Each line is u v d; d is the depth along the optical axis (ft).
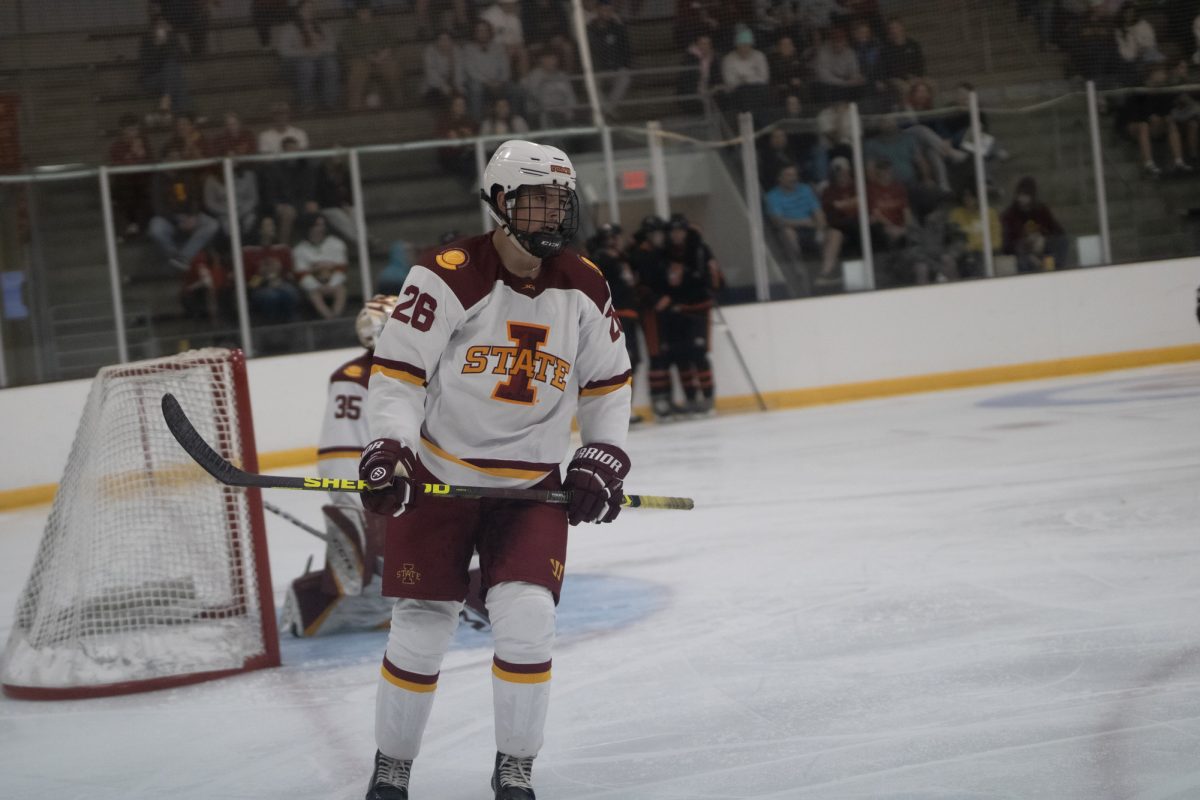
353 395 22.80
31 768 17.17
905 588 23.82
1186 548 24.90
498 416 13.70
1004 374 66.95
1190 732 15.02
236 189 59.62
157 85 65.77
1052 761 14.40
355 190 61.31
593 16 70.59
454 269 13.37
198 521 21.98
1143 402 50.49
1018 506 31.14
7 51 63.26
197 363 22.27
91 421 22.47
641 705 17.97
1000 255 67.62
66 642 21.39
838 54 71.36
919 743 15.38
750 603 23.82
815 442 49.34
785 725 16.53
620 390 14.55
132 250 58.80
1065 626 20.15
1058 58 72.59
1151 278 67.51
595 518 14.06
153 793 15.79
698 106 70.69
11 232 56.44
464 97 69.67
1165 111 69.26
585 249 65.10
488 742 16.84
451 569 13.71
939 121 67.26
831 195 66.95
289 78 68.80
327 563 23.54
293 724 18.39
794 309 66.28
